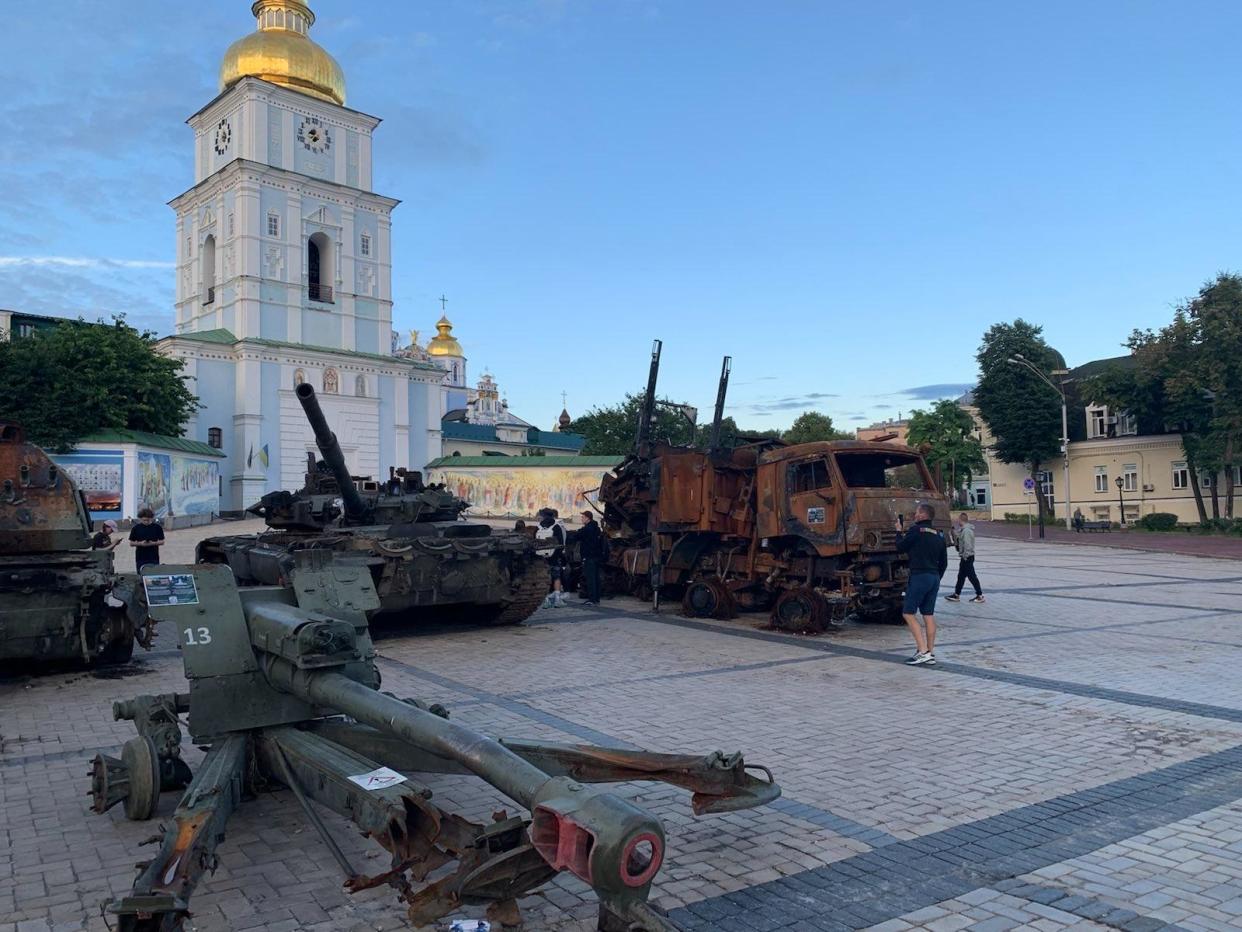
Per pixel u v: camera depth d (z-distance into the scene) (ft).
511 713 26.53
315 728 18.17
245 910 14.21
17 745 23.88
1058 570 76.33
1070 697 28.35
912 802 18.99
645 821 10.33
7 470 33.27
